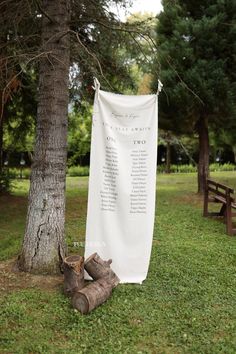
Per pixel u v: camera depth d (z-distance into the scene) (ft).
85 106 34.14
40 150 17.79
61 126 17.92
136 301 15.29
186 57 38.19
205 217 31.73
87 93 23.08
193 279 17.83
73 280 15.44
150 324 13.58
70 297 15.42
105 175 17.07
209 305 15.17
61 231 18.11
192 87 37.32
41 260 17.67
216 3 39.45
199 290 16.53
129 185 17.06
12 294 15.65
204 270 19.04
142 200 17.11
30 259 17.78
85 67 20.71
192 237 25.62
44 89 17.71
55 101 17.69
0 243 24.52
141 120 16.96
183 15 40.63
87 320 13.75
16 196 43.73
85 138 84.28
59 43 17.65
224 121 40.70
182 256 21.17
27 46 21.47
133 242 17.26
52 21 17.62
